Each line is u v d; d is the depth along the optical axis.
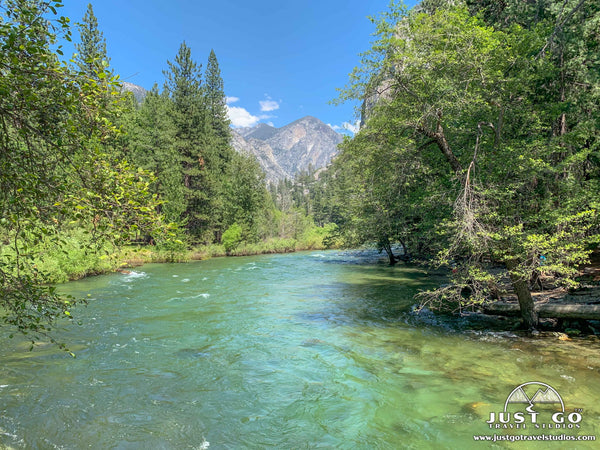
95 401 5.84
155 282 18.91
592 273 13.37
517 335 9.11
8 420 5.18
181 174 39.22
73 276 18.62
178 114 42.34
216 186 43.41
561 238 8.49
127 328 10.23
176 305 13.35
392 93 10.26
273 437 4.82
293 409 5.58
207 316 11.69
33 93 3.56
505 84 10.22
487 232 8.04
